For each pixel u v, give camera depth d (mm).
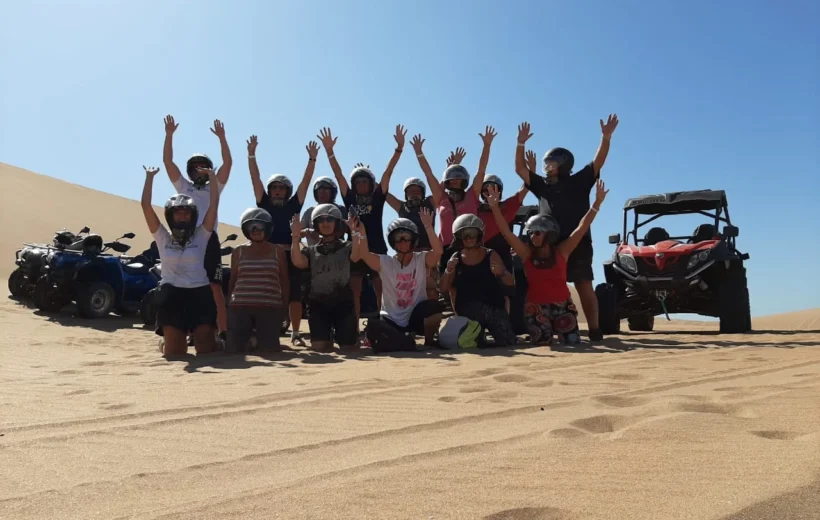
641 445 2471
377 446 2725
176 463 2555
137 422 3320
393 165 8383
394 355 6438
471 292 7383
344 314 7148
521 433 2824
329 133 8492
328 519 1810
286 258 7293
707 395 3584
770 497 1771
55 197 31656
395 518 1789
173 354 6793
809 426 2703
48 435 3061
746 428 2691
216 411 3580
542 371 4895
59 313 11781
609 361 5555
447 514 1801
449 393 4004
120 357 6789
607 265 10297
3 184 30906
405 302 7258
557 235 7324
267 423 3256
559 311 7383
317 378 4793
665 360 5562
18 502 2115
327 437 2920
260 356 6473
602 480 2045
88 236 11617
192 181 7727
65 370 5617
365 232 7582
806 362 5180
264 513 1894
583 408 3400
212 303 6957
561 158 7785
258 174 8375
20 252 13273
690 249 9578
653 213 11352
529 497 1914
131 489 2230
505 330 7230
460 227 7172
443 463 2361
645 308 10180
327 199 8211
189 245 6898
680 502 1792
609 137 7684
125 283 11766
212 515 1903
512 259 8602
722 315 9367
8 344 8188
